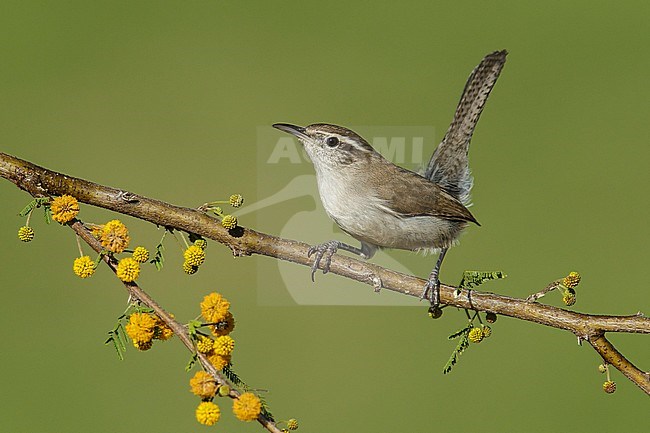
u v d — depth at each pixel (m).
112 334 4.89
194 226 6.02
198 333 4.87
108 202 5.83
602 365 5.98
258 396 4.76
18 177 5.63
